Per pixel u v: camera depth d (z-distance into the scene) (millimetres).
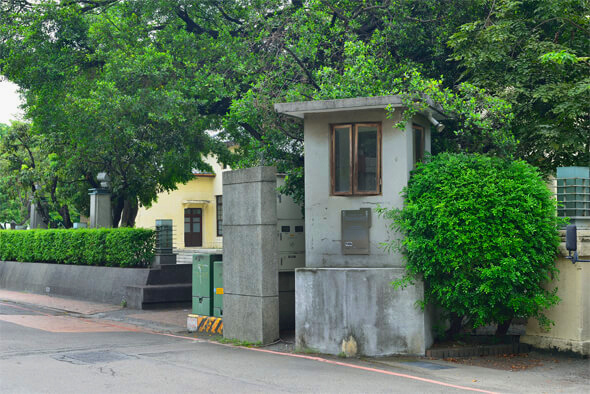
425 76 15273
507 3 13672
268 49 17375
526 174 11039
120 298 19500
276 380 9055
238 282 12859
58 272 22719
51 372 9219
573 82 13430
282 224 14125
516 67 13562
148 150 22906
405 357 11141
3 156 31422
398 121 11523
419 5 15680
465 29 13727
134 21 18438
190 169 26141
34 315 17344
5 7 18125
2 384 8336
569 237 9656
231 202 13062
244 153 23875
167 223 19672
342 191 11898
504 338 12062
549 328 11133
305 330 11648
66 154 25094
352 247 11727
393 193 11492
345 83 13445
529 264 10547
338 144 11977
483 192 10648
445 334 12062
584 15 13891
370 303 11234
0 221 46969
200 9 18766
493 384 9188
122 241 19859
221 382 8820
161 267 19141
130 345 12141
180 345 12289
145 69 16812
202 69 17938
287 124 14688
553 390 8867
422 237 10938
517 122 13469
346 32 15961
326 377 9359
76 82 18188
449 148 13266
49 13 17344
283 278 14141
